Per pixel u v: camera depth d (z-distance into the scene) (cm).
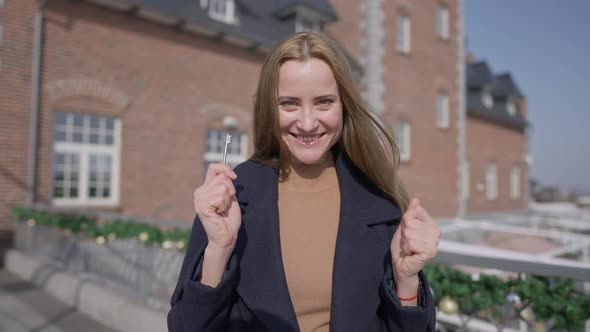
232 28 1110
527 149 2464
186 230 373
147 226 409
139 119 960
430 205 1655
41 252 643
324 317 114
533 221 1227
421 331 101
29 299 517
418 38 1658
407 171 1573
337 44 119
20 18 785
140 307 389
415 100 1623
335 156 134
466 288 202
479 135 2094
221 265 101
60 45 842
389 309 104
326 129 116
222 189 101
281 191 128
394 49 1556
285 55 113
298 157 118
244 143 1170
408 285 104
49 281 550
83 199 882
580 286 211
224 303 102
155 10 950
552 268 164
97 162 909
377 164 125
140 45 969
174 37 1030
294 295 114
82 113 873
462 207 1788
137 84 959
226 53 1130
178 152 1023
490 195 2175
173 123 1019
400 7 1587
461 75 1834
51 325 430
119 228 435
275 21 1327
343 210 119
